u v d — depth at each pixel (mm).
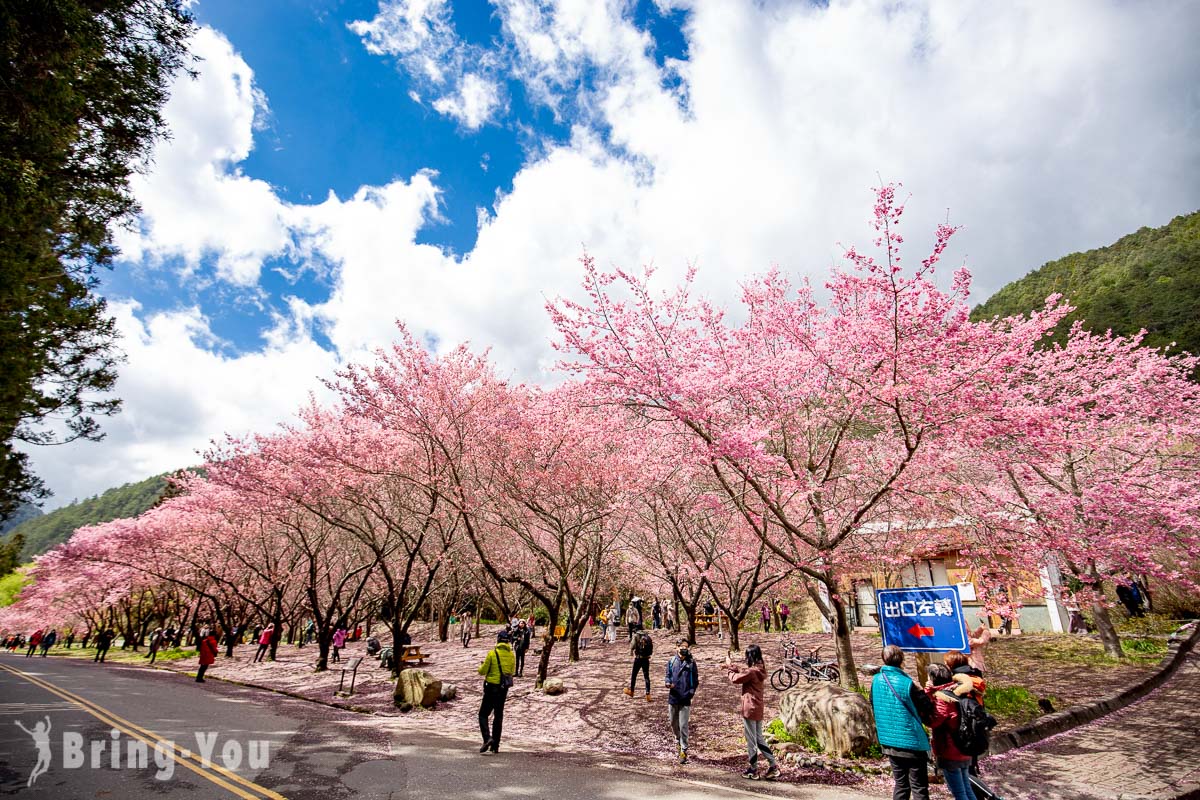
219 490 21266
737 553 15430
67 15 5977
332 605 19531
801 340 9328
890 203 7484
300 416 18359
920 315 7645
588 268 9609
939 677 5387
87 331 9398
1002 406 7523
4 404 8477
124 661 28141
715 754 8125
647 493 12648
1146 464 12812
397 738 8562
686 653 8156
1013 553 8625
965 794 4984
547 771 6812
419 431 13797
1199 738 7953
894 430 9523
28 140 6555
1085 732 8500
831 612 10109
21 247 7387
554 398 11523
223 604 33125
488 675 7969
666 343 9664
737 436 8164
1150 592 17984
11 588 48125
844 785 6594
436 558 18859
